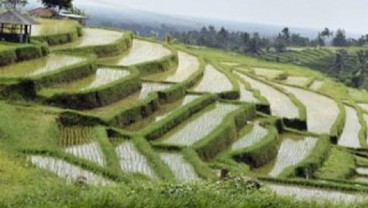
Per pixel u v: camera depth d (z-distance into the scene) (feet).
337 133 184.44
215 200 44.21
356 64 557.33
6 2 323.37
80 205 39.78
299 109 195.62
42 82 142.20
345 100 264.93
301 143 161.17
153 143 122.93
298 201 47.80
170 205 42.11
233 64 325.21
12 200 41.06
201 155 124.57
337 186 107.24
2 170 73.10
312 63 578.66
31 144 97.66
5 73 147.43
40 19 268.21
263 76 288.51
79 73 162.61
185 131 140.67
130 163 106.32
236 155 131.23
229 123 146.00
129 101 156.15
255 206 44.91
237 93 192.24
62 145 111.75
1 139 98.58
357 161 158.81
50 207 39.19
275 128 160.97
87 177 82.23
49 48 191.11
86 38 238.07
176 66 226.38
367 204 49.70
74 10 359.66
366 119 227.61
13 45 172.45
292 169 130.11
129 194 43.04
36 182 65.98
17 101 133.69
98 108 145.18
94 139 118.11
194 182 50.31
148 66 200.85
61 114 127.44
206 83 204.13
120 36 250.98
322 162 145.38
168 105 163.12
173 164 111.75
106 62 200.34
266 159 139.13
